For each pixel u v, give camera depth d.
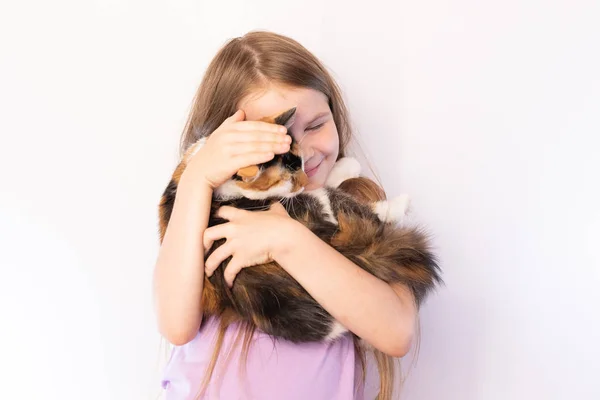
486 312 1.92
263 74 1.43
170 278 1.24
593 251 1.85
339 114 1.71
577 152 1.85
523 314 1.89
